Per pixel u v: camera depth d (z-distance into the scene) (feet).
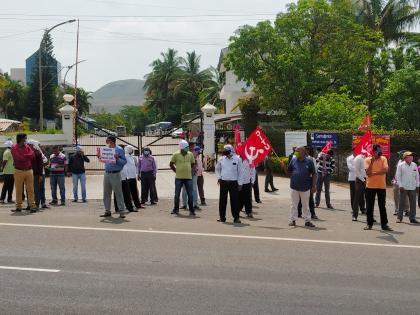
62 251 29.04
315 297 21.25
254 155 43.27
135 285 22.65
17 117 230.89
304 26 95.25
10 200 51.96
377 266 26.63
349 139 73.82
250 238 33.60
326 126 82.99
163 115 261.44
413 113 89.40
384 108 91.35
